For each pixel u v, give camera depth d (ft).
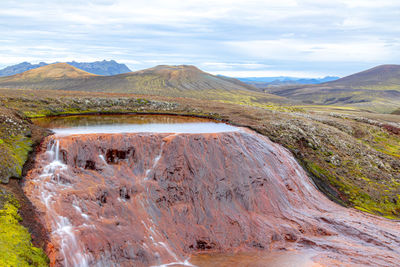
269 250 78.18
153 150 90.07
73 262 59.57
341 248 81.20
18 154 77.56
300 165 129.08
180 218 79.15
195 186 86.63
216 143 99.60
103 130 102.42
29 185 70.59
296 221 91.09
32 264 51.67
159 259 68.74
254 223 85.25
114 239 66.39
